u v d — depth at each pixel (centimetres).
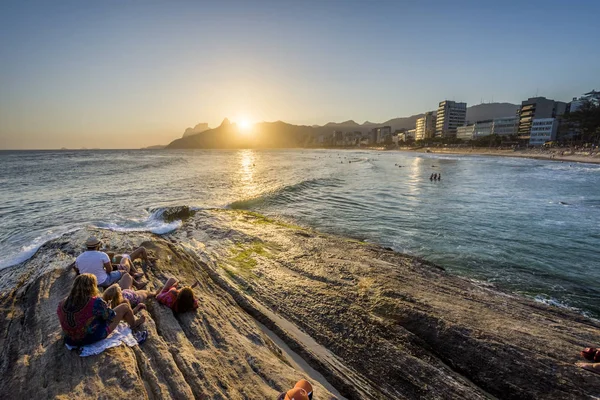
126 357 445
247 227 1412
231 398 416
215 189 2678
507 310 732
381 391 521
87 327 441
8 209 1769
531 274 1058
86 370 414
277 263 1013
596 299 894
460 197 2516
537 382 518
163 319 570
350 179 3769
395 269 961
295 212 1933
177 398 398
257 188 2777
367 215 1867
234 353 519
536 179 3944
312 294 806
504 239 1423
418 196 2548
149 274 787
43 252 946
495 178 4050
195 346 519
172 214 1611
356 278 890
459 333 627
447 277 914
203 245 1177
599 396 486
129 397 379
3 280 762
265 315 722
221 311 669
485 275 1046
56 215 1638
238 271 953
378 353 598
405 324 669
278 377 476
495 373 542
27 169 4784
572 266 1127
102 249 958
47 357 438
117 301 527
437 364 570
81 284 445
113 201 2067
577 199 2450
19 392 379
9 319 558
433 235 1483
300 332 668
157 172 4356
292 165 6575
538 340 611
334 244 1200
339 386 529
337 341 635
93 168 5081
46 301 610
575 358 560
